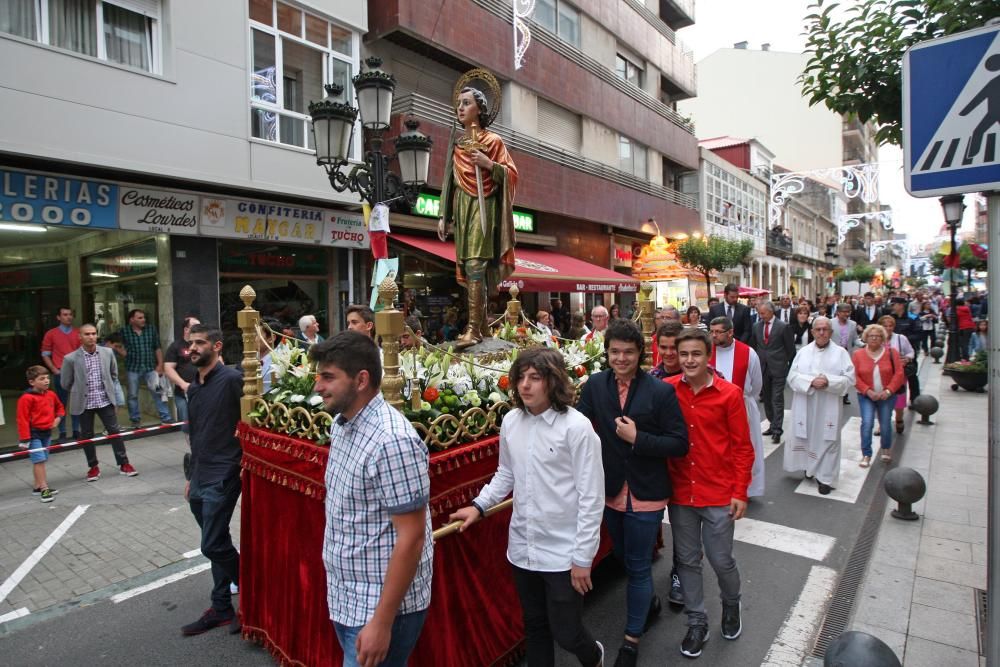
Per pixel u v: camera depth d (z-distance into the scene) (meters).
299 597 3.00
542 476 2.57
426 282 13.63
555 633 2.62
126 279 9.54
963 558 4.22
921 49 2.17
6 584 4.32
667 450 2.96
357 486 1.99
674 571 3.85
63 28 7.73
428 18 12.15
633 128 20.48
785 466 6.32
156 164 8.35
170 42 8.48
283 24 10.05
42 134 7.28
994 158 2.06
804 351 6.23
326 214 10.91
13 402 9.27
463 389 3.17
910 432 8.22
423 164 7.25
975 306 19.88
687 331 3.22
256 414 3.36
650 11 22.34
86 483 6.61
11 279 9.19
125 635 3.63
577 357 4.50
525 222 16.08
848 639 2.51
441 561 2.76
